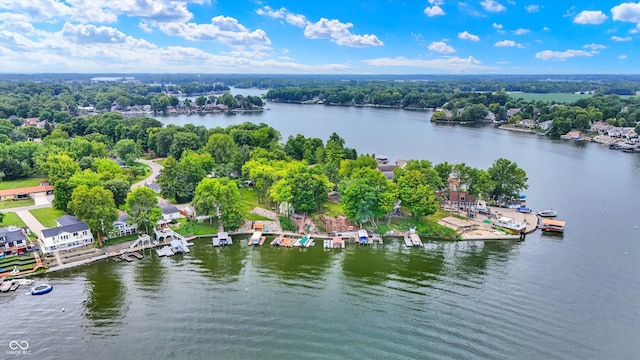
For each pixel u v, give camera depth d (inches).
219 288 4035.4
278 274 4338.1
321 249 4982.8
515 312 3636.8
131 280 4188.0
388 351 3144.7
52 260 4517.7
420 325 3454.7
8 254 4566.9
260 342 3228.3
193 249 4963.1
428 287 4067.4
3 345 3181.6
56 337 3282.5
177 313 3599.9
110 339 3260.3
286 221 5644.7
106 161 7111.2
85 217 4842.5
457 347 3191.4
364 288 4045.3
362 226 5541.3
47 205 6033.5
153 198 5191.9
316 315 3585.1
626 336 3334.2
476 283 4141.2
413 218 5767.7
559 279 4215.1
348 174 7057.1
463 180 6190.9
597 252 4862.2
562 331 3383.4
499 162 6510.8
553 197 6939.0
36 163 7391.7
